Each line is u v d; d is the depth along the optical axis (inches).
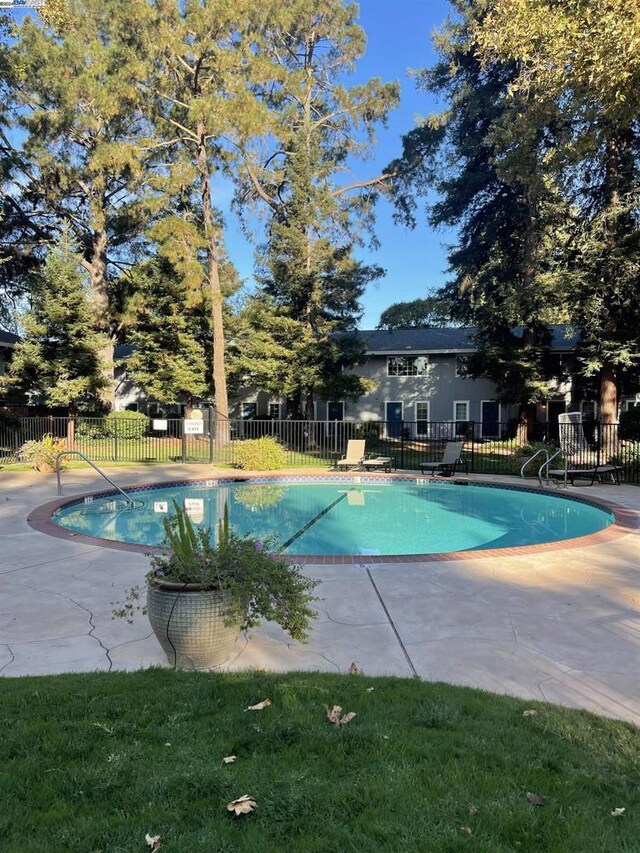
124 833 71.6
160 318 986.1
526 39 360.2
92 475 565.0
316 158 840.3
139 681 120.5
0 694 112.6
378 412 1118.4
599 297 593.3
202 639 125.0
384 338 1161.4
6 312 1092.5
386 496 489.4
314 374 844.6
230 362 1018.1
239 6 761.0
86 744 92.9
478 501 462.6
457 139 887.7
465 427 956.6
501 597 185.3
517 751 92.0
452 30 790.5
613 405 670.5
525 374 818.8
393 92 979.3
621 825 73.5
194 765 86.7
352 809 76.4
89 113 864.3
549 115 510.6
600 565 227.6
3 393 804.6
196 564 127.4
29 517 329.1
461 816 74.9
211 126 758.5
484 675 127.4
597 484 499.2
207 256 960.3
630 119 392.5
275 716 103.3
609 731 100.1
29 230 1037.2
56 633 154.2
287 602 129.5
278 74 798.5
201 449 837.2
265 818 74.4
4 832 71.4
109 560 234.4
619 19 296.4
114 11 789.9
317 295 841.5
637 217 593.9
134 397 1302.9
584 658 136.6
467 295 932.6
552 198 626.2
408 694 113.8
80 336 796.0
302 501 463.2
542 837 70.9
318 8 941.8
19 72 781.9
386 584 200.1
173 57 800.9
